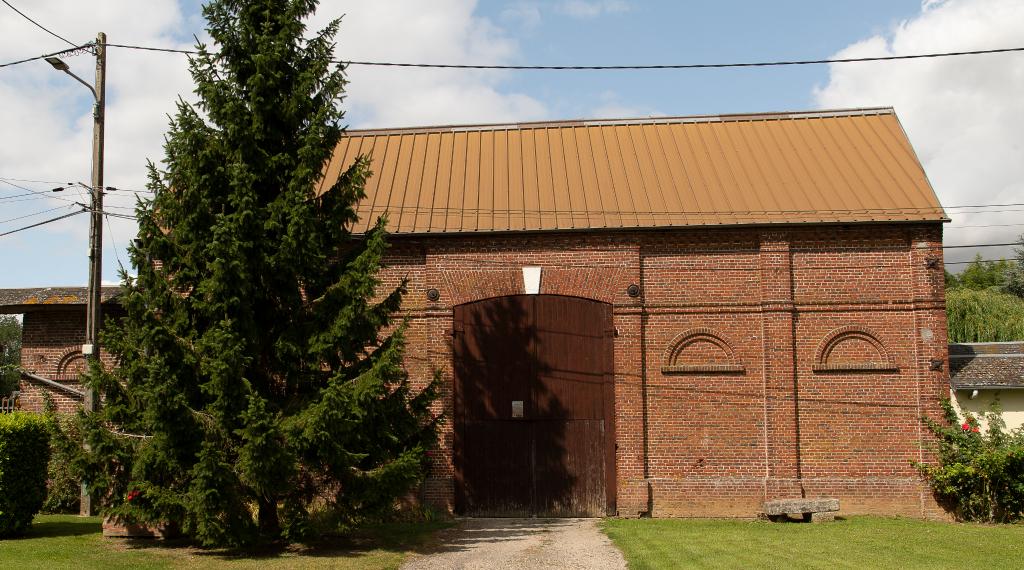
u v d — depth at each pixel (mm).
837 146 20500
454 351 18719
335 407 12477
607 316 18609
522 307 18812
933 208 18422
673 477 18141
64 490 18547
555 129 21719
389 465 13398
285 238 13227
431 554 13609
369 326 13977
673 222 18531
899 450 18031
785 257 18453
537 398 18562
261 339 13883
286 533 13500
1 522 13773
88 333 17500
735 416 18234
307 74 13922
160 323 12773
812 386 18250
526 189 19766
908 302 18328
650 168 20188
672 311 18562
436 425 15555
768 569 11945
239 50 14125
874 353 18328
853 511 17859
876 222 18219
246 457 11930
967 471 17016
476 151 21109
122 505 12773
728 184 19531
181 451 12547
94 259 17641
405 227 18859
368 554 13477
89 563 11969
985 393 18266
